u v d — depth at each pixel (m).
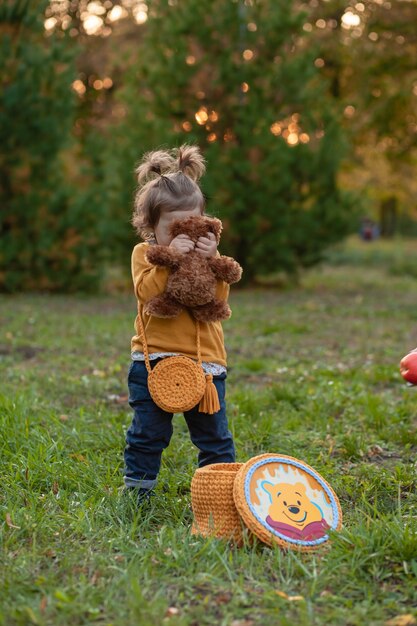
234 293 14.73
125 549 3.06
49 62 13.80
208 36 14.34
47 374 6.75
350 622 2.57
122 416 5.25
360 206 15.47
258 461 3.36
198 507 3.33
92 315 11.00
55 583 2.77
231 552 3.09
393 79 19.56
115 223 14.34
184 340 3.58
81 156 16.89
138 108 14.72
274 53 14.78
